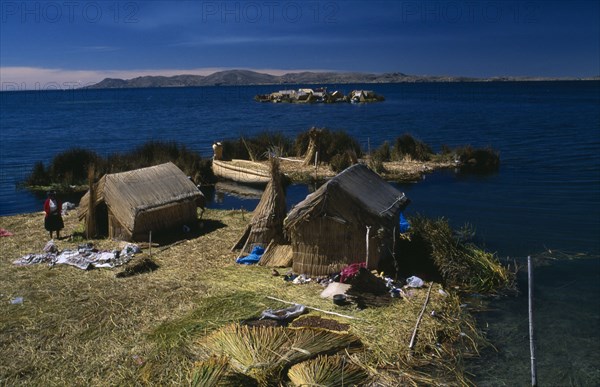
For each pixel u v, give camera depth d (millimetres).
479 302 11414
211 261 13422
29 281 11945
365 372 8180
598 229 17109
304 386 7496
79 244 14828
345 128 50844
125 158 27531
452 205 21094
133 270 12484
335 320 9812
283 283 11805
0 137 47312
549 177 26125
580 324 10469
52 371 8219
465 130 47531
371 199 12828
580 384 8477
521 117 60562
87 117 74375
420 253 13438
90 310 10312
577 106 80125
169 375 8070
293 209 12211
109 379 8008
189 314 10133
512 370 8805
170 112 83188
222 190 25672
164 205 15453
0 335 9328
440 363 8773
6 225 17281
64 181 25734
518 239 16250
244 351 8359
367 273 10969
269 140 32469
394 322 9820
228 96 169625
